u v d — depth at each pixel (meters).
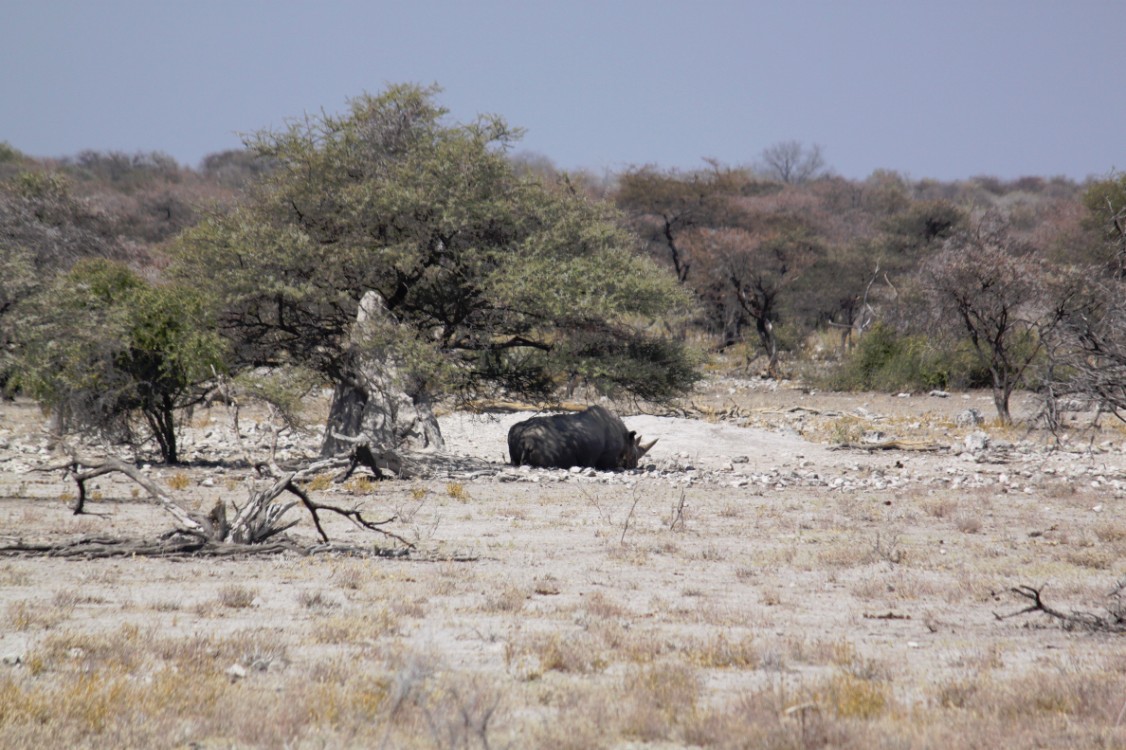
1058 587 43.78
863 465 101.69
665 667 28.73
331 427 94.00
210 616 34.88
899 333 194.88
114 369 86.00
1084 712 25.94
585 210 103.88
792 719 24.34
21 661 27.83
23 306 83.62
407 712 24.58
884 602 40.56
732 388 194.12
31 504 62.00
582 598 39.91
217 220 98.94
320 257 94.44
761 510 67.38
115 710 24.28
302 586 40.34
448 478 82.50
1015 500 75.00
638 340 105.19
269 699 25.42
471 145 99.69
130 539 47.66
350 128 101.75
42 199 190.62
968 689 27.25
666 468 98.69
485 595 39.75
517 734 23.30
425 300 102.12
